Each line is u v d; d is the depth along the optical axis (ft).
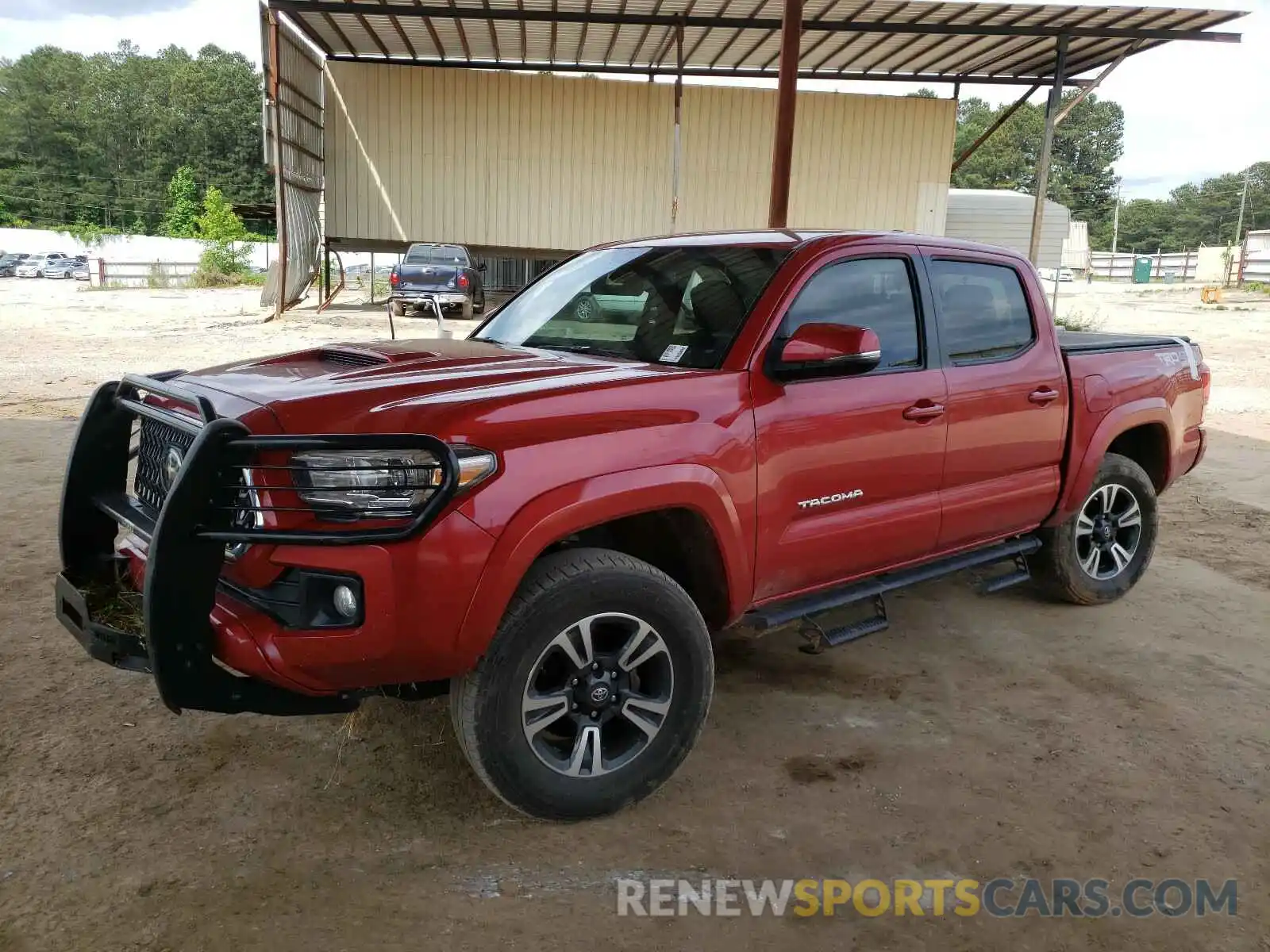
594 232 77.82
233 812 10.10
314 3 57.31
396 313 71.92
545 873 9.27
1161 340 17.65
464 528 8.68
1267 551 20.97
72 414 31.40
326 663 8.58
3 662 13.29
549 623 9.37
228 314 72.18
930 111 77.46
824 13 57.00
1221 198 460.14
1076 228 215.31
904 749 11.94
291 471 8.80
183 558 8.33
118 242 212.84
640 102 76.13
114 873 9.03
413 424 8.83
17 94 370.94
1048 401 14.62
